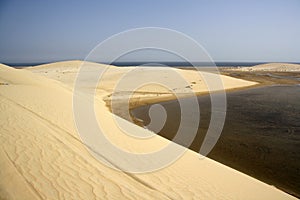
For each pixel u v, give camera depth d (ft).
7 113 27.78
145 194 15.97
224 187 19.58
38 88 54.90
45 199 12.84
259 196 18.94
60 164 17.19
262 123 48.85
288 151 33.53
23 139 20.18
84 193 14.33
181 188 18.15
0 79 62.49
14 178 13.78
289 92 99.76
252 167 28.30
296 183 24.70
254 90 105.81
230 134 41.14
